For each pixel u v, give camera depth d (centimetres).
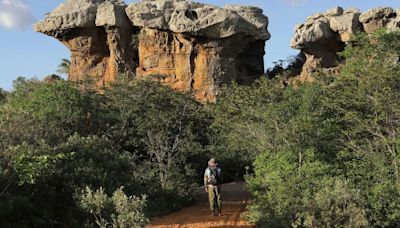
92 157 1372
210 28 4219
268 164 1492
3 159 1023
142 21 4375
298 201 1226
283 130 1566
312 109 1556
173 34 4388
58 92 2236
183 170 2098
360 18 4169
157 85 2384
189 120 2272
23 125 1488
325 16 4469
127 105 2295
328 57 4359
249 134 1992
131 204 860
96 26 4550
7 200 947
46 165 1028
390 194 1182
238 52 4500
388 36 1456
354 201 1155
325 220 1101
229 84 4341
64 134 1728
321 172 1291
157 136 2062
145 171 1950
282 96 1852
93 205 898
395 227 1219
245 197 2053
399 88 1396
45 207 1060
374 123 1370
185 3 4525
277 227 1250
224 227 1410
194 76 4334
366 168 1307
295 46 4416
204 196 2166
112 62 4528
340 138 1477
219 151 2683
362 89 1398
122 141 2227
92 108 2352
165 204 1772
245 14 4588
